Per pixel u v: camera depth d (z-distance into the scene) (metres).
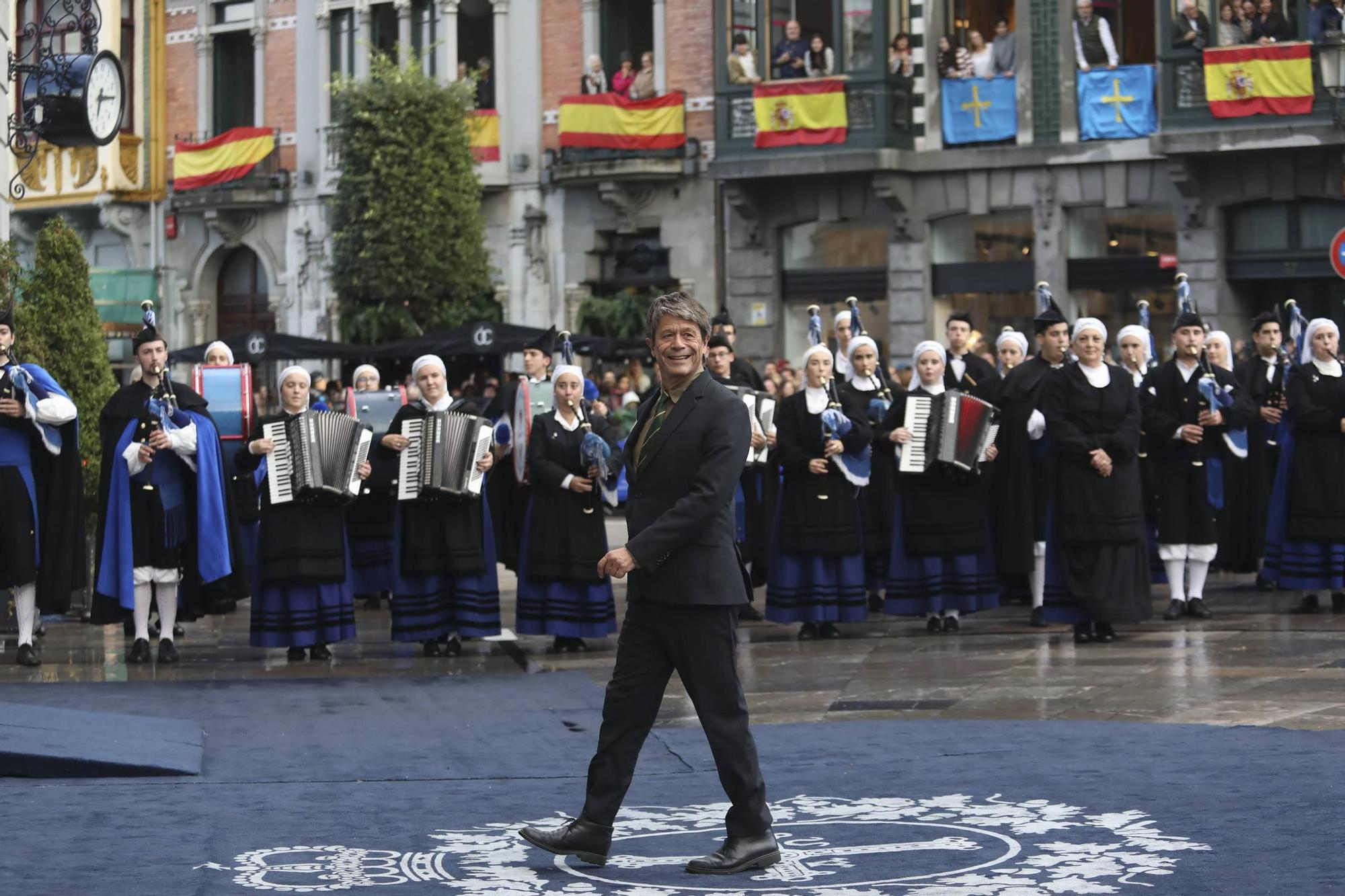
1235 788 12.64
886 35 46.06
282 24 56.69
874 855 11.06
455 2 53.62
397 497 22.44
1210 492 23.42
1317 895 9.70
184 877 10.72
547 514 22.39
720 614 10.93
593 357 49.09
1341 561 23.66
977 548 23.23
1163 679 18.28
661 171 49.69
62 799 13.28
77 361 26.48
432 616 22.36
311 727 16.91
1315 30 41.56
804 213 47.88
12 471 21.31
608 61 51.84
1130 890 9.95
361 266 50.12
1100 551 21.09
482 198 53.09
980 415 22.89
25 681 20.34
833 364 25.45
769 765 14.31
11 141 26.91
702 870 10.72
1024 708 16.98
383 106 49.47
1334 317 42.81
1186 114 42.97
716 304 49.66
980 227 46.34
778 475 24.89
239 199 56.31
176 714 17.72
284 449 21.86
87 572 26.89
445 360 51.44
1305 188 42.16
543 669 21.05
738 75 47.62
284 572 22.00
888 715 16.98
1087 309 45.16
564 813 12.69
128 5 58.75
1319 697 16.81
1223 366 26.19
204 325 58.34
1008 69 45.62
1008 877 10.37
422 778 14.23
